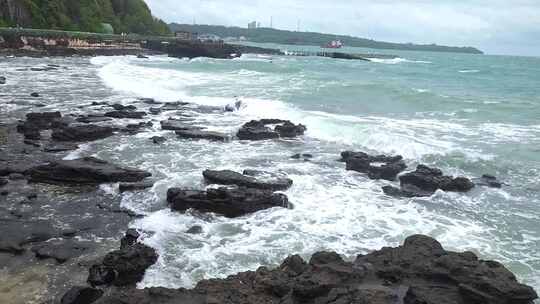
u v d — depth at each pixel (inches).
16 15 3058.6
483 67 3284.9
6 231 436.8
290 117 938.1
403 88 1306.6
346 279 320.2
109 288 350.3
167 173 607.5
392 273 326.0
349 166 641.6
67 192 539.8
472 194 559.2
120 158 672.4
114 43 3353.8
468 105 1091.3
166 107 1063.0
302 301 300.7
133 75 1576.0
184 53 3326.8
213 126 885.8
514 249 424.8
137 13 4864.7
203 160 670.5
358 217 486.6
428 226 469.4
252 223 465.4
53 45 2741.1
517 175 624.7
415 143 730.2
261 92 1252.5
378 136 762.2
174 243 420.8
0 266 376.2
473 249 422.6
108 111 987.9
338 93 1232.2
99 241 424.5
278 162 670.5
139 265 366.3
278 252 408.5
